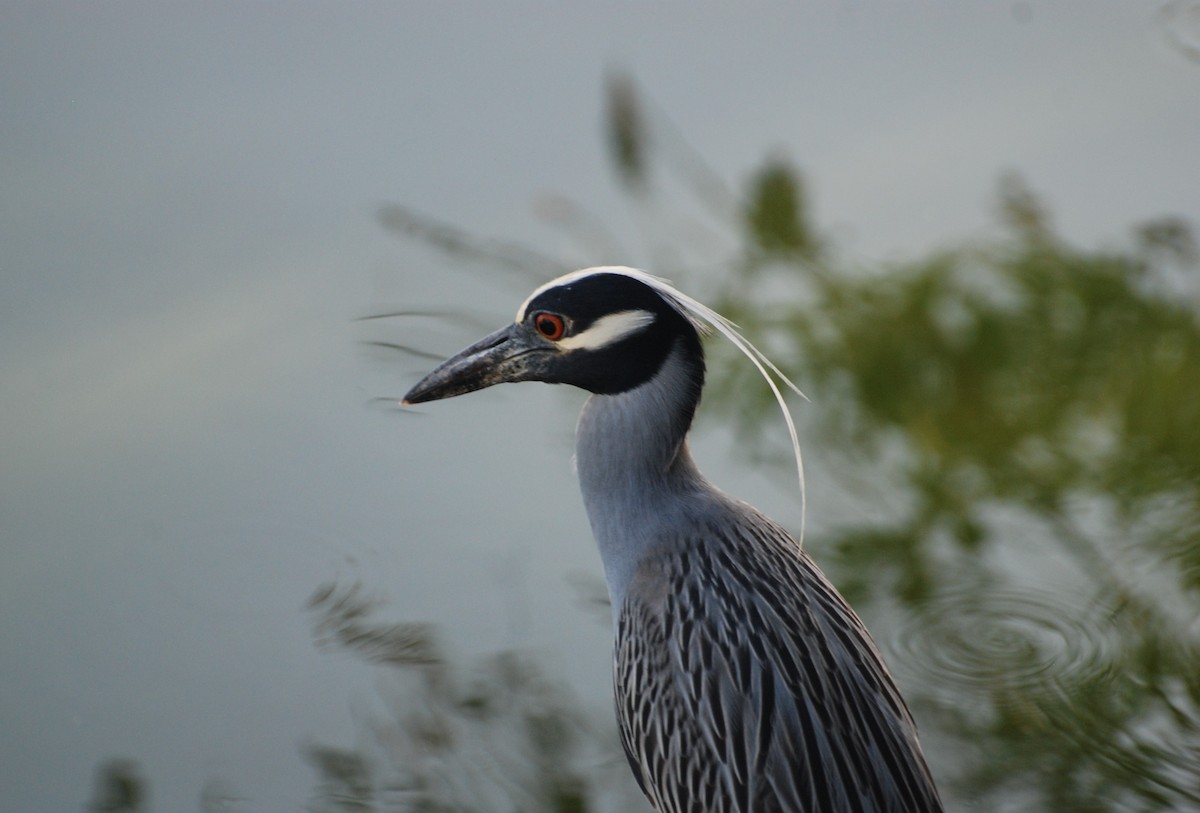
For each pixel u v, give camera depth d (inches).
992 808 378.6
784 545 362.6
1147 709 402.3
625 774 392.5
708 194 587.5
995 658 421.4
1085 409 524.1
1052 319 550.6
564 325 353.1
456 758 392.2
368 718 407.2
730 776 326.6
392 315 536.4
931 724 402.6
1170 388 519.8
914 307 552.1
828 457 512.1
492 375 361.4
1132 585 448.8
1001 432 516.1
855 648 343.6
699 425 532.7
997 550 470.3
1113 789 378.6
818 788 319.0
